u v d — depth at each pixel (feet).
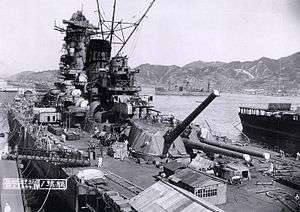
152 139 146.41
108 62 220.23
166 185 91.76
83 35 249.55
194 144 146.30
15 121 253.44
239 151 134.92
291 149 242.37
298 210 96.73
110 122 192.03
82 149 158.71
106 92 203.10
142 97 189.67
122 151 148.77
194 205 80.23
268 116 270.05
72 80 235.20
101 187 108.99
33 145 174.29
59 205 133.80
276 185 121.19
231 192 112.88
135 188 110.11
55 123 214.90
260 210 96.89
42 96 306.76
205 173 115.55
